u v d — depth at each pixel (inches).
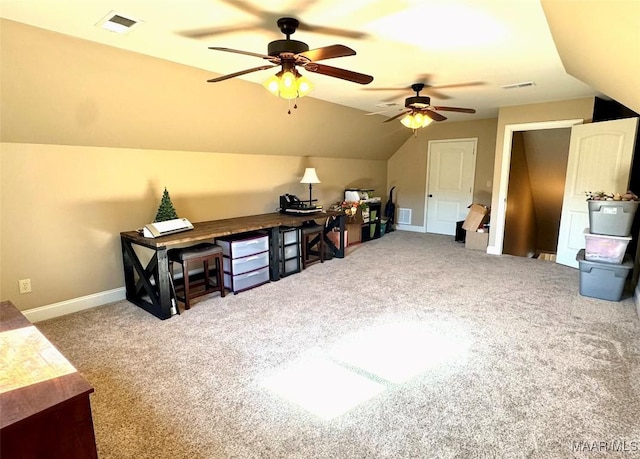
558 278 171.2
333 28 95.8
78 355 100.8
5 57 95.4
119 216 143.5
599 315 128.0
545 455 65.6
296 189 227.0
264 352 102.7
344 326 119.7
